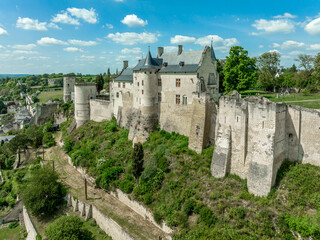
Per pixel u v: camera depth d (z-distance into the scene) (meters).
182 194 29.69
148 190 33.22
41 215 38.03
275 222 22.47
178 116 42.22
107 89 95.62
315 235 20.11
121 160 42.09
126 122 52.41
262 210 23.73
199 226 25.72
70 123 70.31
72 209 37.94
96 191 39.59
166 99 43.94
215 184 29.28
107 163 41.88
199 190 29.30
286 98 48.28
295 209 22.72
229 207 25.36
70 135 61.12
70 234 28.92
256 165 26.36
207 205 27.08
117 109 56.41
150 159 38.44
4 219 41.50
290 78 69.06
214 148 31.44
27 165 55.72
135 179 36.34
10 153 63.94
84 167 45.34
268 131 25.45
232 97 30.41
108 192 38.81
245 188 27.39
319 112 24.64
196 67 39.75
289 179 25.33
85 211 35.97
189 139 37.06
